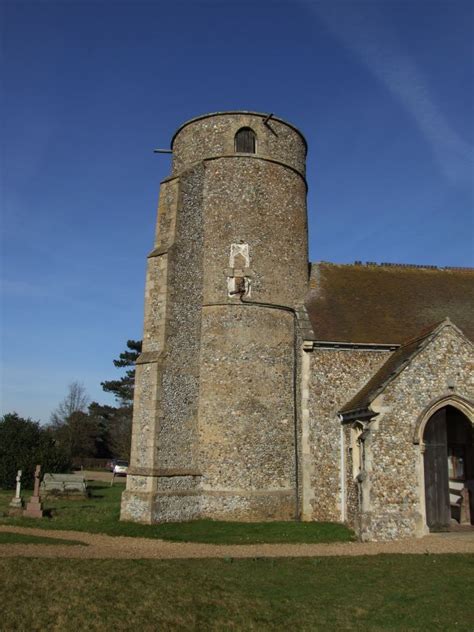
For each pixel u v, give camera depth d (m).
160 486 13.65
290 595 7.81
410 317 17.27
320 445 15.25
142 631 6.54
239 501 14.60
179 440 14.45
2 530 12.81
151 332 14.72
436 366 13.23
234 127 17.23
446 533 12.80
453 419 15.62
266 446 15.23
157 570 8.89
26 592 7.62
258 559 9.96
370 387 14.60
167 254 14.89
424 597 7.75
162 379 14.14
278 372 15.92
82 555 10.05
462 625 6.75
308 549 11.23
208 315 15.96
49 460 24.83
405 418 12.87
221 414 15.19
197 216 16.42
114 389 47.53
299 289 17.20
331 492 14.91
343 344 15.78
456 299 18.52
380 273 19.41
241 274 16.17
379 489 12.51
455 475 15.37
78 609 7.09
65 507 17.39
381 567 9.39
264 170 17.12
